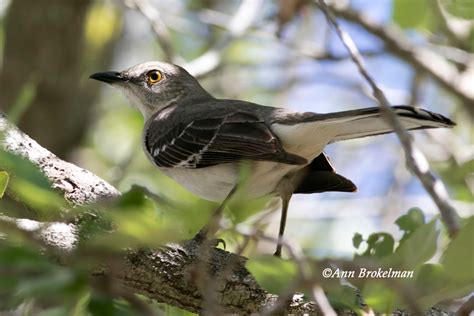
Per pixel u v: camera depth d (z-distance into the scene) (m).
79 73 16.09
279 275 6.37
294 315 7.88
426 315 7.78
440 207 7.23
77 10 15.82
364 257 8.41
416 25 12.95
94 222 5.54
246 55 17.59
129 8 14.02
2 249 5.21
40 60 15.66
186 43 17.80
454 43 14.97
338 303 7.15
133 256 7.76
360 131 9.01
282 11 12.55
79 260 5.46
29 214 6.44
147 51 17.83
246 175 7.81
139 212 5.25
